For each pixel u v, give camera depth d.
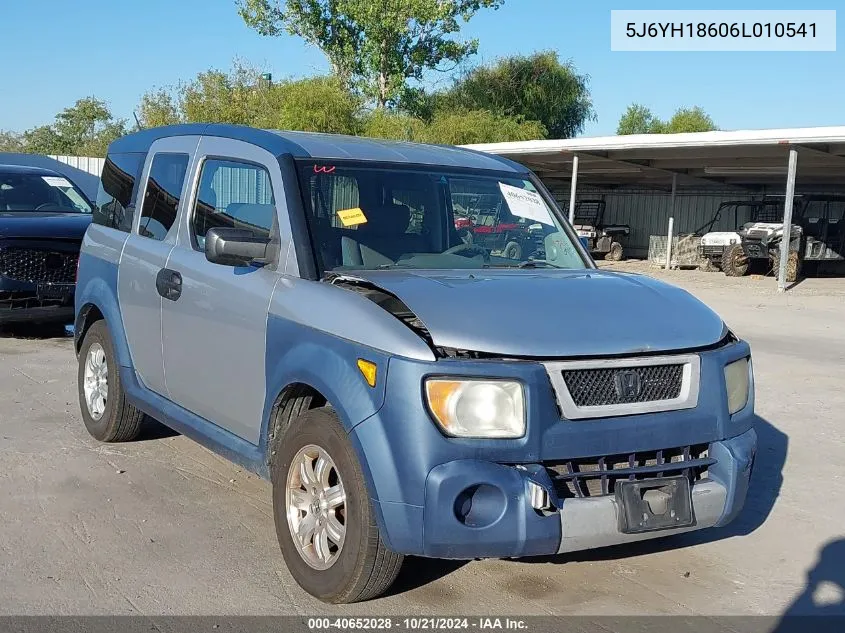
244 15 43.44
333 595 3.87
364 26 41.97
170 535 4.72
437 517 3.45
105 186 6.39
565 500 3.60
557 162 27.48
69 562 4.35
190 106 39.62
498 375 3.51
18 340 10.48
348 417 3.67
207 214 5.07
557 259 5.09
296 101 36.12
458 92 46.66
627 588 4.29
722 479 3.96
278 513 4.15
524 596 4.14
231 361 4.58
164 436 6.51
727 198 33.31
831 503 5.65
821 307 17.70
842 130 19.39
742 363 4.21
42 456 5.98
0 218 10.11
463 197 5.02
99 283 6.03
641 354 3.78
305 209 4.43
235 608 3.91
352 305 3.86
